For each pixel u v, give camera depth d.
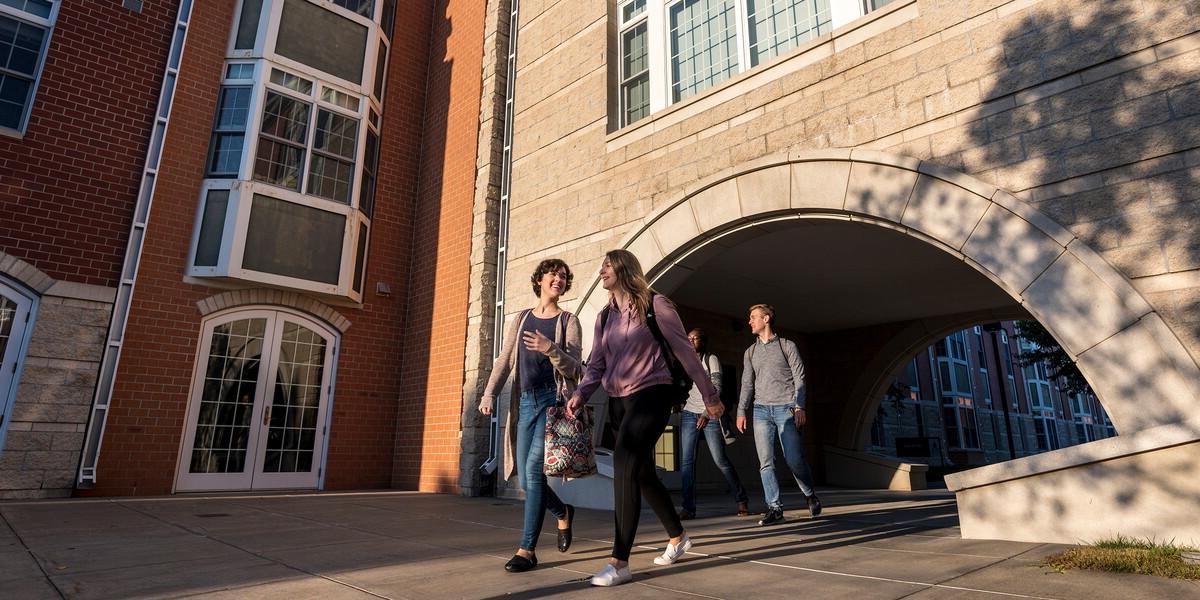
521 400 3.65
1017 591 2.67
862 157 5.41
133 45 9.38
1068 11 4.55
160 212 9.11
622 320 3.26
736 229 6.42
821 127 5.85
